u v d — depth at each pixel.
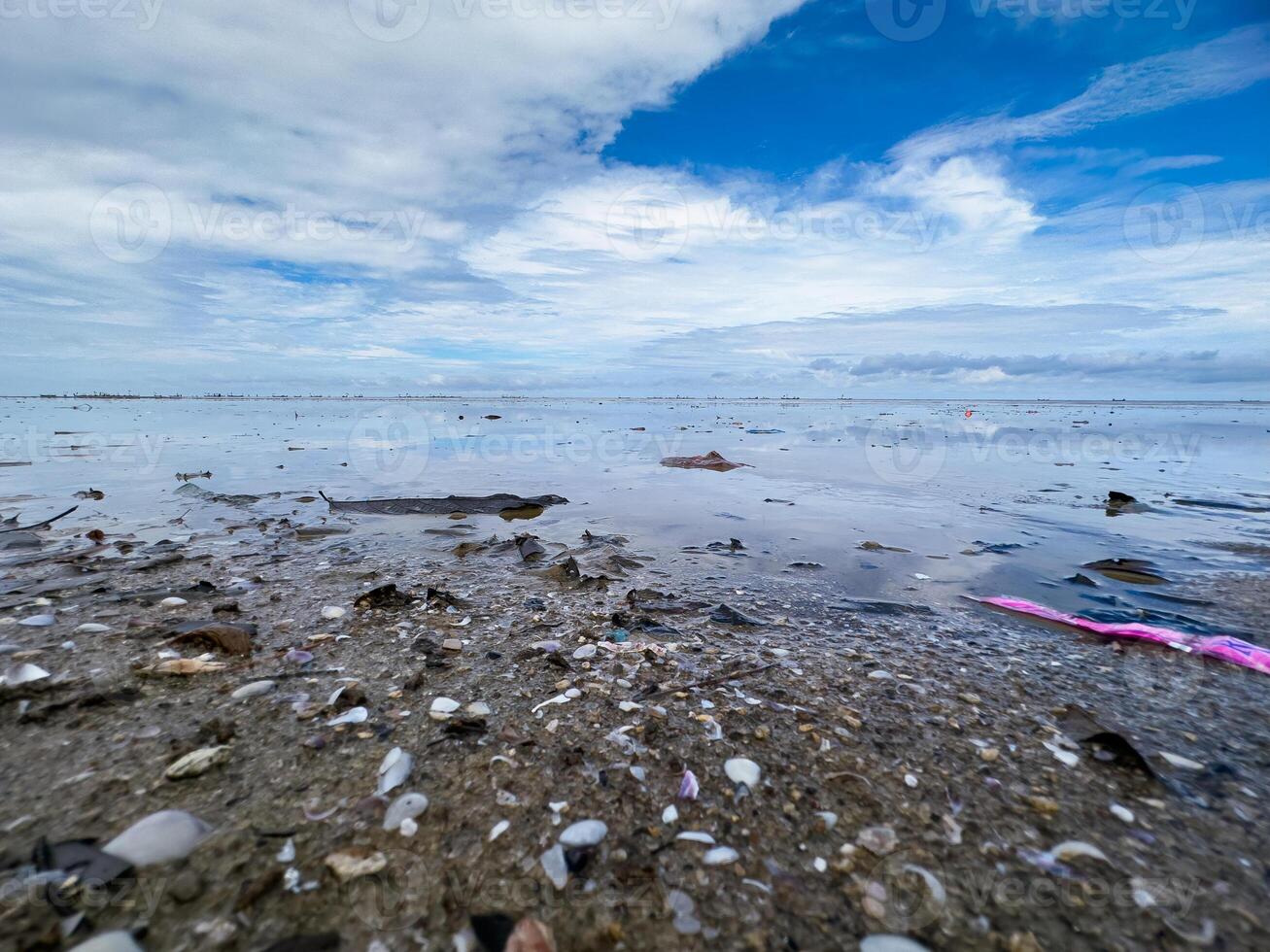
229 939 1.52
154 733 2.45
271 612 3.98
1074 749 2.53
